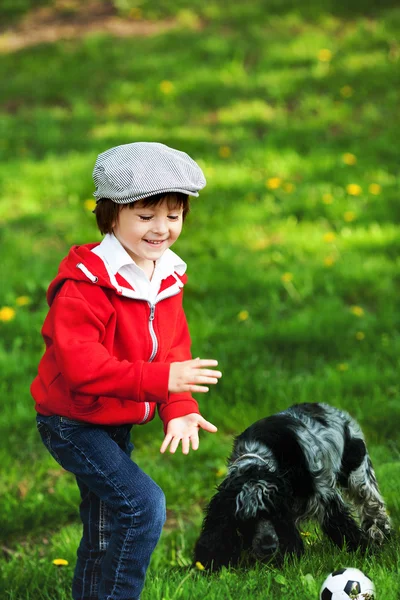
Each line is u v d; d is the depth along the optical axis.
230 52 17.92
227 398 8.12
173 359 4.23
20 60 18.52
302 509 4.86
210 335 9.34
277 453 4.74
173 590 4.36
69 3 21.02
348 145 14.43
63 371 3.79
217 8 20.12
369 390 8.00
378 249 11.24
